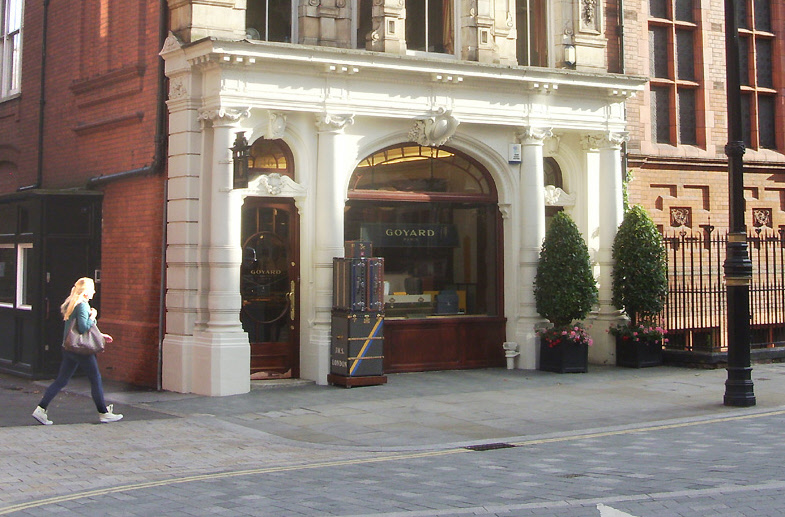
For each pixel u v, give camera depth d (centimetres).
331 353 1455
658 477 802
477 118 1588
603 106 1716
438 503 718
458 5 1623
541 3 1744
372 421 1163
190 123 1414
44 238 1575
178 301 1422
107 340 1152
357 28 1548
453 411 1230
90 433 1076
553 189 1708
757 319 1894
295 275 1496
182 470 883
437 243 1630
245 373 1382
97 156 1656
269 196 1455
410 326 1586
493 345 1661
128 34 1565
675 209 1953
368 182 1565
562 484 783
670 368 1653
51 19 1838
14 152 1983
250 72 1400
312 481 822
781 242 1795
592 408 1248
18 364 1625
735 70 1269
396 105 1517
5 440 1024
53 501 753
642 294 1661
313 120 1475
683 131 1991
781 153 2130
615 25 1847
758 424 1109
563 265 1587
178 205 1423
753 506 684
